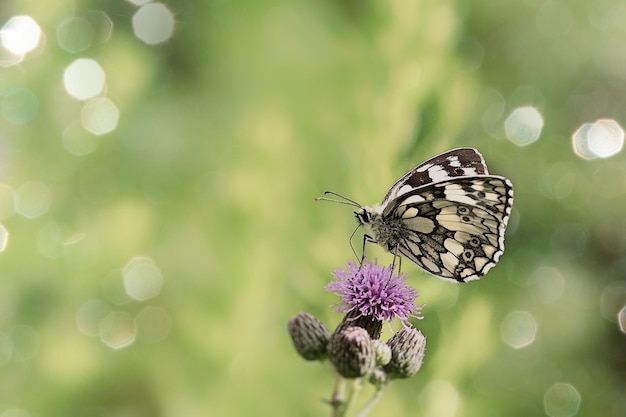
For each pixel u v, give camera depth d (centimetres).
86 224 65
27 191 65
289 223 62
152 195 65
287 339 62
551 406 67
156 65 67
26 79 67
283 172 62
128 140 66
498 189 63
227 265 62
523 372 67
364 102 62
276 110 63
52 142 66
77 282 64
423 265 63
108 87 67
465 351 62
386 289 62
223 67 65
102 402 63
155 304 63
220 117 65
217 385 62
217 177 64
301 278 62
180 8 67
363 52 62
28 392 63
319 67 63
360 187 62
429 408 62
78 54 67
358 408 62
